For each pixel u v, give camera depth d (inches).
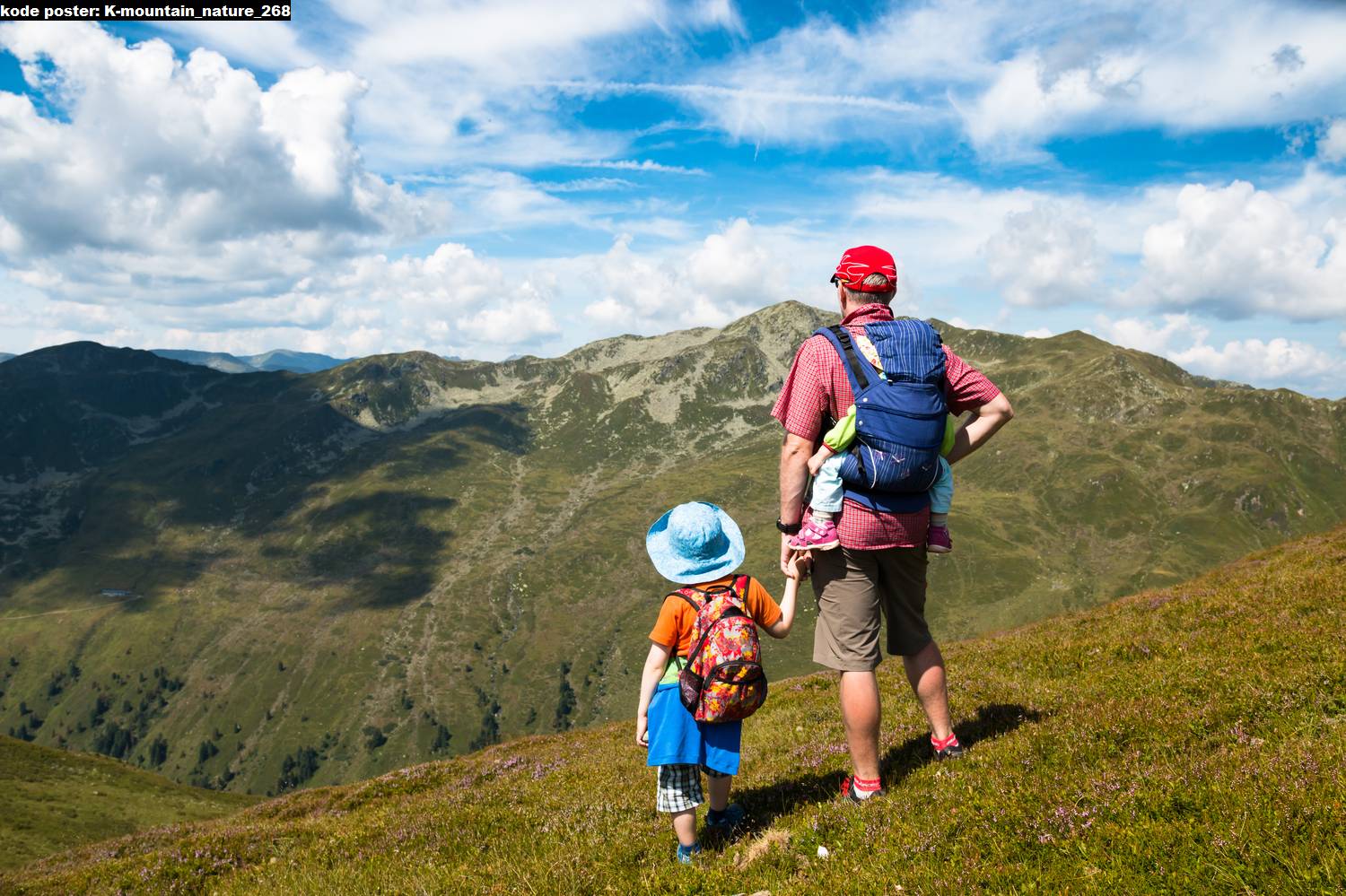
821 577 258.2
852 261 259.4
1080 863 190.2
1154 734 270.2
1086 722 292.7
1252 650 394.9
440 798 599.2
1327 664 308.0
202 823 957.2
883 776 293.1
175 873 492.1
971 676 517.0
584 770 594.9
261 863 492.4
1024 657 563.5
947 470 253.4
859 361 240.2
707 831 293.0
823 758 372.8
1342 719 252.1
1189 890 169.3
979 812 231.3
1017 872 191.9
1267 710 275.7
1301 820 178.1
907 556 259.4
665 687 260.8
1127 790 219.3
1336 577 544.4
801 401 247.0
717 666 242.5
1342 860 157.9
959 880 193.3
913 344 239.5
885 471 234.4
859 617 254.8
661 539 269.4
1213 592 649.6
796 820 272.7
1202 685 328.5
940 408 237.0
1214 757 229.6
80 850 971.9
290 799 988.6
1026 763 264.1
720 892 233.8
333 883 356.2
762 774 382.0
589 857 295.3
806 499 256.5
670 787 263.1
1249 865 169.8
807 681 858.1
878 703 259.8
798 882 216.5
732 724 259.4
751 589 262.1
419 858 378.6
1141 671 411.5
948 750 290.7
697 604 256.2
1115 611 740.7
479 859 351.3
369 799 802.8
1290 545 1123.9
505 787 581.3
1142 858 184.4
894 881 201.8
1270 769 207.3
